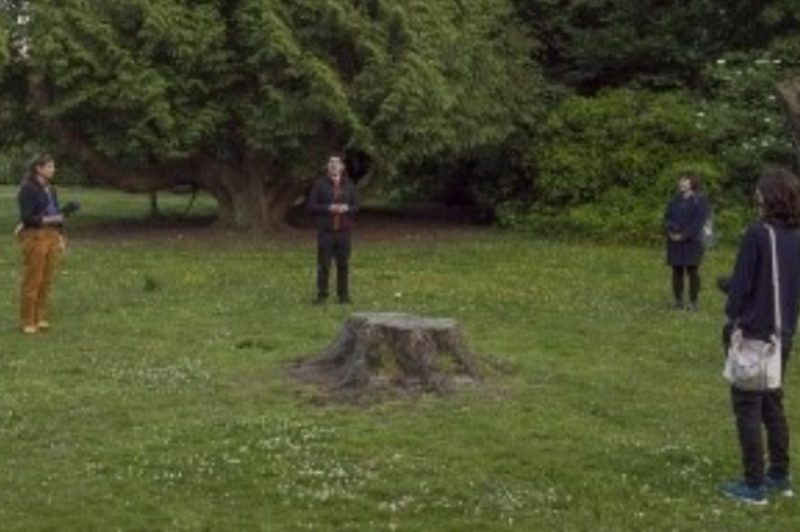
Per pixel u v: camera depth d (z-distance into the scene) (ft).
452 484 30.55
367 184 90.07
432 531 27.14
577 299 62.59
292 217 101.19
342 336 42.91
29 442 34.30
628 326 55.06
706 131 90.63
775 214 29.40
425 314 57.36
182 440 34.45
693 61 99.66
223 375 43.06
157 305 58.90
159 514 28.19
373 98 83.61
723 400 40.68
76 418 36.94
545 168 93.97
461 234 93.45
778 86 54.60
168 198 134.92
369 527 27.35
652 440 35.22
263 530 27.14
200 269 71.41
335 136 85.92
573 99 96.63
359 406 38.47
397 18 83.87
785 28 97.35
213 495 29.60
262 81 83.61
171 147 84.12
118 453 33.04
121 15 83.97
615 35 100.68
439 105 83.10
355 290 64.23
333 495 29.53
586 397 40.47
